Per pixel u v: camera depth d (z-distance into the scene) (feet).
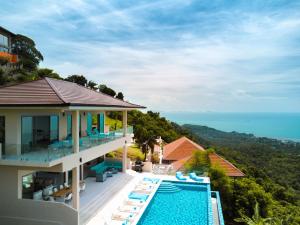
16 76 155.12
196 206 73.36
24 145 53.72
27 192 59.57
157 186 84.33
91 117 92.17
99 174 84.17
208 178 95.30
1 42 196.13
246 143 514.27
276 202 129.08
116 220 58.23
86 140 66.80
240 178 113.60
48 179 68.44
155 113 290.15
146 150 135.13
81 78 232.73
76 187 59.57
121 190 78.89
